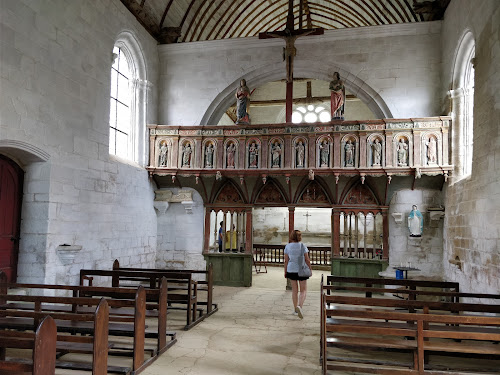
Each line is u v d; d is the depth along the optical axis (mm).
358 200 12617
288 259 8742
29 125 8070
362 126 11664
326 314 5176
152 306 6289
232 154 12508
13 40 7699
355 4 16719
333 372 5598
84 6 9930
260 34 13242
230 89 13664
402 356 6316
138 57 12828
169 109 13891
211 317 8703
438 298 11422
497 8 7926
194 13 14930
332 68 13141
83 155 9805
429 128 11250
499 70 7797
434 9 12180
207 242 13359
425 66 12430
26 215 8641
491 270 8031
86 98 9984
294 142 12203
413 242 12039
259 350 6516
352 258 12500
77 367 5277
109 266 10727
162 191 13352
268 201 13289
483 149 8586
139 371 5477
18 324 5656
